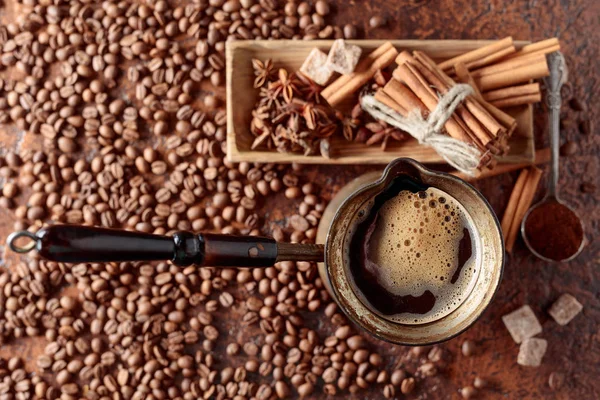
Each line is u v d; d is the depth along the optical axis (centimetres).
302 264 67
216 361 68
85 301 68
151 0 68
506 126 64
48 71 68
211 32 67
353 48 63
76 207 68
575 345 68
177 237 50
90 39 68
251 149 66
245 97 66
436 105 62
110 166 68
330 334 68
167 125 68
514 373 68
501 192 68
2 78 68
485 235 53
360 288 54
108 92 68
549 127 67
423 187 54
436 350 68
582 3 69
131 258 50
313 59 64
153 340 67
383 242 54
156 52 67
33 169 68
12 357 68
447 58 65
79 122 68
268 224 68
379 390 68
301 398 68
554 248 67
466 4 69
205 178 68
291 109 64
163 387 67
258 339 68
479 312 52
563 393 68
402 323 53
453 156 62
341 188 68
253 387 67
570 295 68
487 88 65
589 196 69
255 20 67
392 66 66
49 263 67
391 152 66
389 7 69
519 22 69
